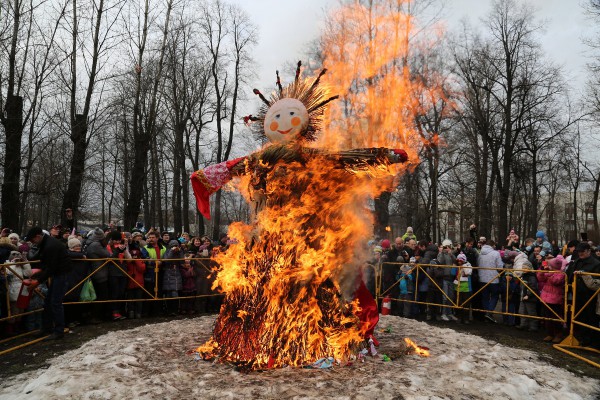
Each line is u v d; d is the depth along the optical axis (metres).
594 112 24.34
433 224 26.00
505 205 25.19
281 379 4.89
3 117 15.27
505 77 24.91
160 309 10.52
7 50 15.87
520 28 24.59
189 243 11.31
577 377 5.79
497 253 10.47
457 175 28.38
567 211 49.84
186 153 31.70
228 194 37.66
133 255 9.95
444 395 4.47
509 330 9.58
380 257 11.21
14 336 7.76
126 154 29.58
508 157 25.08
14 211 15.47
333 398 4.36
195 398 4.45
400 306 11.25
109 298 9.59
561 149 26.70
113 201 44.66
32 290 7.58
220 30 27.52
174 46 22.73
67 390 4.58
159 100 22.42
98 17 17.31
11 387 5.11
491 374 5.23
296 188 5.74
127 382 4.81
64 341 7.56
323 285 5.68
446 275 10.48
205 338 6.71
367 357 5.69
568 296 8.53
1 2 15.86
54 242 7.59
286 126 5.85
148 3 18.95
